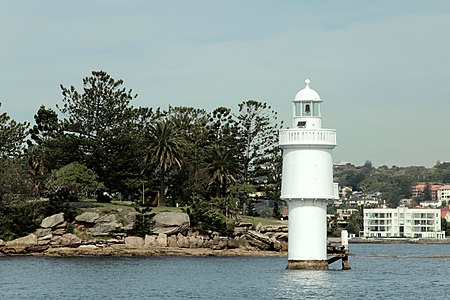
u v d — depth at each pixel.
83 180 180.62
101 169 189.25
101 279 104.88
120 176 190.38
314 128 92.00
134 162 193.75
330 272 103.94
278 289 84.94
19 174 176.25
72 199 185.25
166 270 122.06
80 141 187.88
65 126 189.00
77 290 89.81
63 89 190.25
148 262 143.00
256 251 180.12
